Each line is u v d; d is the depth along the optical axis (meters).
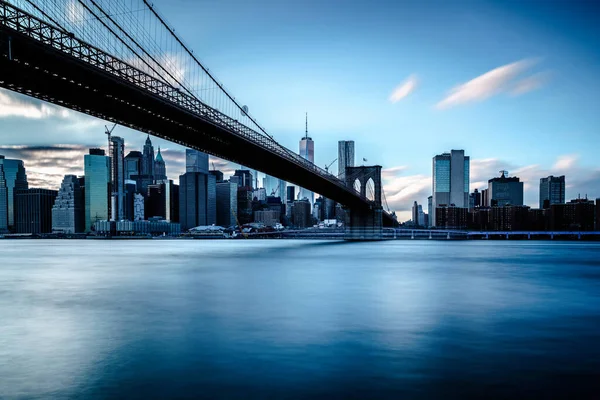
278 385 11.70
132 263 59.72
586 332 17.45
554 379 12.20
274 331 17.36
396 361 13.65
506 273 43.41
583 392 11.34
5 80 41.34
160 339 16.14
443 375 12.46
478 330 17.69
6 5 36.03
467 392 11.31
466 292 28.95
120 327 18.08
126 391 11.30
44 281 36.00
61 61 40.78
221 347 15.09
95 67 43.66
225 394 11.13
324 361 13.61
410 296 26.94
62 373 12.52
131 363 13.38
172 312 21.45
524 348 15.09
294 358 13.88
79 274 42.50
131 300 25.34
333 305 23.55
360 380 12.05
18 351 14.60
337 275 40.72
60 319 19.70
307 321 19.23
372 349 14.88
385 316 20.38
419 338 16.34
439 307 22.97
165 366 13.12
